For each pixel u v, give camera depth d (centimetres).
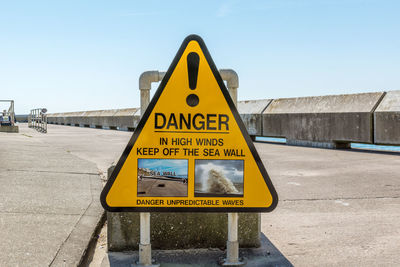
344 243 409
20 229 394
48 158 906
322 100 1416
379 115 1165
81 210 486
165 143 334
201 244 387
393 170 868
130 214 379
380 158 1069
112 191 329
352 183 724
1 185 574
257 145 1491
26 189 565
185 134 336
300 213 528
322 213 528
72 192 579
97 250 396
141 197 332
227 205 338
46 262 326
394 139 1130
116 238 378
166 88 335
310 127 1416
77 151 1266
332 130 1327
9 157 868
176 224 384
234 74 367
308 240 419
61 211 474
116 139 1812
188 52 337
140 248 339
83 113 4144
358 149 1309
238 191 338
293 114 1486
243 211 339
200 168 336
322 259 366
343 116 1283
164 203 334
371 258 369
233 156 338
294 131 1484
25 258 329
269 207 340
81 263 346
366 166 928
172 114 335
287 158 1080
